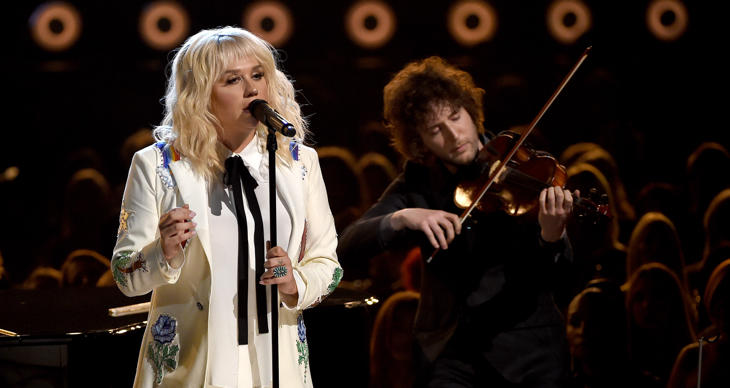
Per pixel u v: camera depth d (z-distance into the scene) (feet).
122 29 86.02
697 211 73.15
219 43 27.43
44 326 33.40
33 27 85.56
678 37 87.20
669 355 50.96
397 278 64.54
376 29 87.15
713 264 54.44
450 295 36.76
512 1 86.69
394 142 40.70
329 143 88.94
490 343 35.96
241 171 27.73
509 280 36.29
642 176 86.94
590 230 37.52
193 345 26.73
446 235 36.47
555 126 89.25
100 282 56.39
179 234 25.27
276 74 28.66
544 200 34.47
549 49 87.76
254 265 27.35
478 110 39.70
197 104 27.25
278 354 26.48
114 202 78.02
